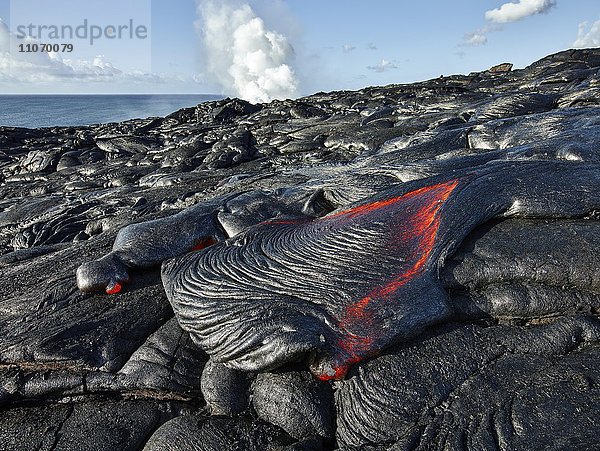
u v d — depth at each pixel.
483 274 2.00
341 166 3.82
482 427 1.62
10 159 8.84
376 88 13.42
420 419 1.68
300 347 1.73
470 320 1.98
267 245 2.20
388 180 2.81
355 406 1.74
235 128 9.16
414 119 6.48
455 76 13.66
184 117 12.45
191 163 6.39
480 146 4.04
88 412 1.93
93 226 3.95
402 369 1.78
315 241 2.13
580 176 2.26
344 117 8.18
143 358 2.03
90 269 2.29
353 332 1.80
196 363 2.02
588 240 2.04
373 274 1.96
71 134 11.21
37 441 1.81
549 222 2.17
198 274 2.14
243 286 2.01
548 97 5.71
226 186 3.94
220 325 1.90
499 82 10.89
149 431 1.87
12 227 4.36
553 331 1.88
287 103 12.74
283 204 2.77
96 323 2.14
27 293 2.41
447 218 2.10
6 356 2.02
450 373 1.77
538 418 1.60
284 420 1.77
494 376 1.76
